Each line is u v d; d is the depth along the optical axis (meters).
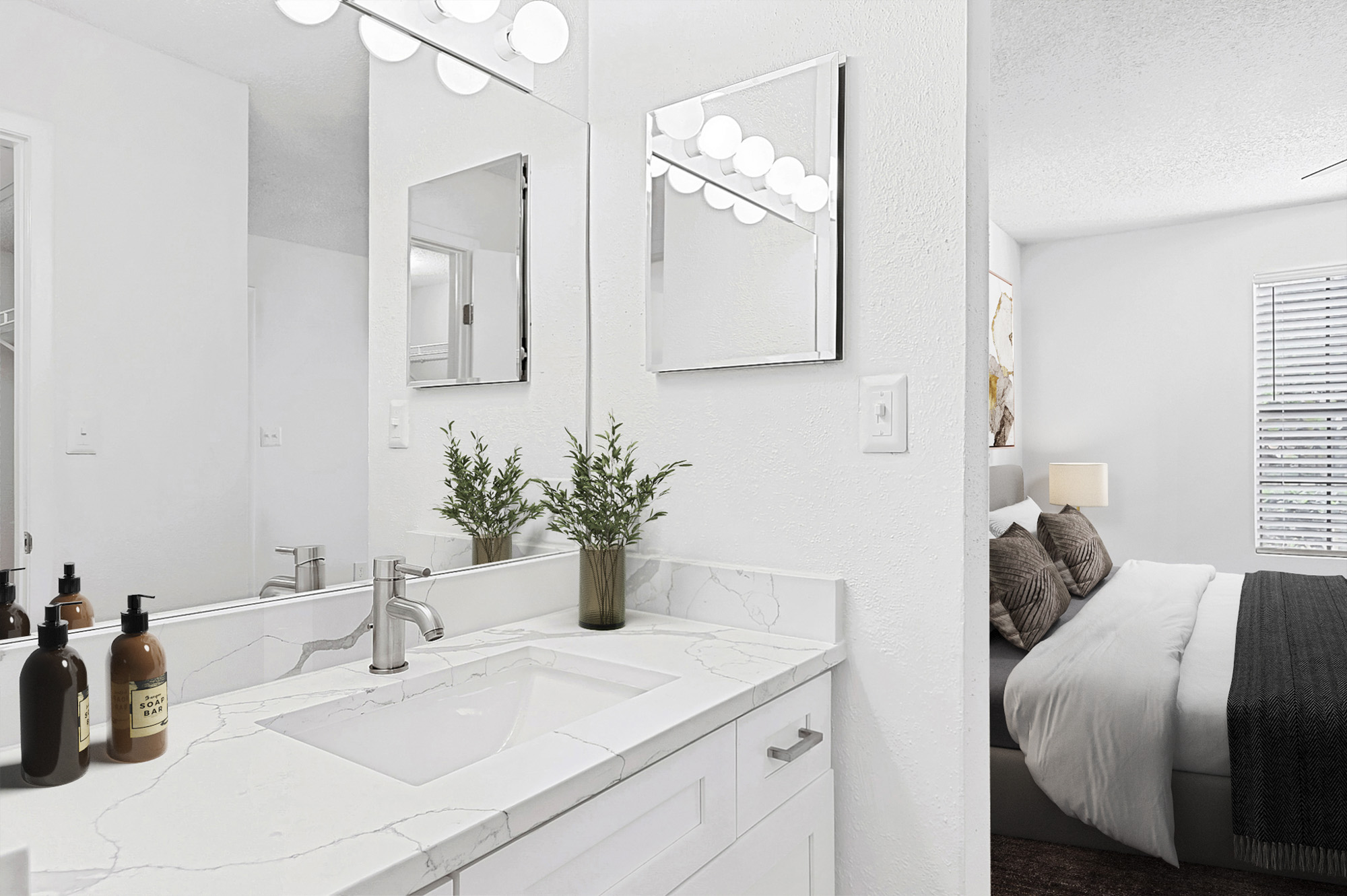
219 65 1.11
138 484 1.02
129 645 0.83
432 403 1.40
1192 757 2.09
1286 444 4.30
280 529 1.17
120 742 0.82
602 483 1.46
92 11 0.98
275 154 1.18
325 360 1.24
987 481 1.29
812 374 1.37
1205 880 2.07
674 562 1.52
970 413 1.22
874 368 1.30
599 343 1.69
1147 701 2.08
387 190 1.33
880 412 1.28
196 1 1.08
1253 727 1.98
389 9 1.32
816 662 1.24
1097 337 4.78
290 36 1.20
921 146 1.25
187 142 1.07
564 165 1.65
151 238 1.04
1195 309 4.51
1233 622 2.80
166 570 1.04
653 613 1.55
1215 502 4.46
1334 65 2.68
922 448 1.25
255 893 0.58
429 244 1.39
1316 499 4.22
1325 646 2.40
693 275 1.50
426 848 0.65
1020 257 5.00
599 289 1.69
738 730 1.07
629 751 0.86
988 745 1.31
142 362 1.02
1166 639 2.49
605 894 0.85
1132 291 4.68
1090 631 2.63
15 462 0.91
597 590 1.42
